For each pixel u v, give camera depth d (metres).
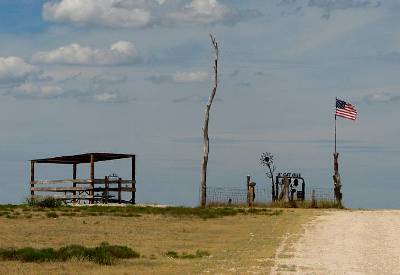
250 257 39.38
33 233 52.75
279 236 50.19
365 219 62.16
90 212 70.44
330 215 67.19
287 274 32.78
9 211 70.75
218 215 68.56
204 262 37.72
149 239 50.00
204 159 88.88
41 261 38.44
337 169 83.44
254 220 63.41
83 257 38.81
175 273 33.75
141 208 76.12
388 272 33.62
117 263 37.72
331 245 44.38
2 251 40.03
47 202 79.12
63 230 54.91
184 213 70.31
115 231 54.69
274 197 85.88
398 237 48.62
